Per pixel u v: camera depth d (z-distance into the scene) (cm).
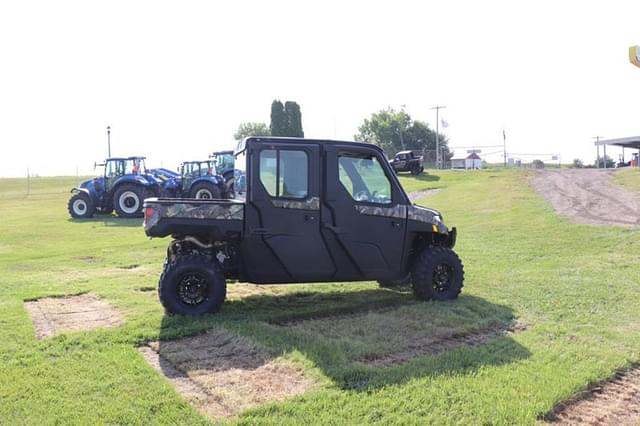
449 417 363
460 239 1264
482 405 379
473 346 512
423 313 626
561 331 555
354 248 660
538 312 636
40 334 567
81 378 438
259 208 633
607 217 1499
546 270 886
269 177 636
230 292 766
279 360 476
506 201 2009
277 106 5366
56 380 433
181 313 623
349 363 465
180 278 626
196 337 557
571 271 872
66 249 1327
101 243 1433
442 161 5725
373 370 441
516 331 566
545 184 2484
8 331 570
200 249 667
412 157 3597
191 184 2356
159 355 505
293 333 548
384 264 677
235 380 436
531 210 1734
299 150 643
